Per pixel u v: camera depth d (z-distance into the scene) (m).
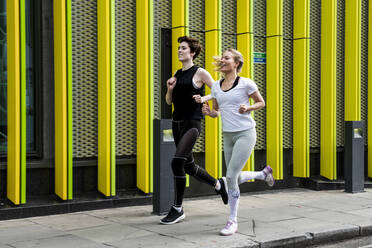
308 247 5.48
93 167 7.17
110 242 5.07
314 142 9.34
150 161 7.32
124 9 7.32
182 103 5.84
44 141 6.84
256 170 8.74
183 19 7.64
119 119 7.32
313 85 9.27
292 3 9.03
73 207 6.64
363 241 5.79
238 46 8.45
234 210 5.47
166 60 7.71
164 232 5.53
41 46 6.81
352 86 9.44
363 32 9.81
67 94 6.66
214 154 7.96
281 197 8.13
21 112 6.28
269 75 8.73
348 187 8.66
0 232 5.50
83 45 6.98
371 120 9.80
